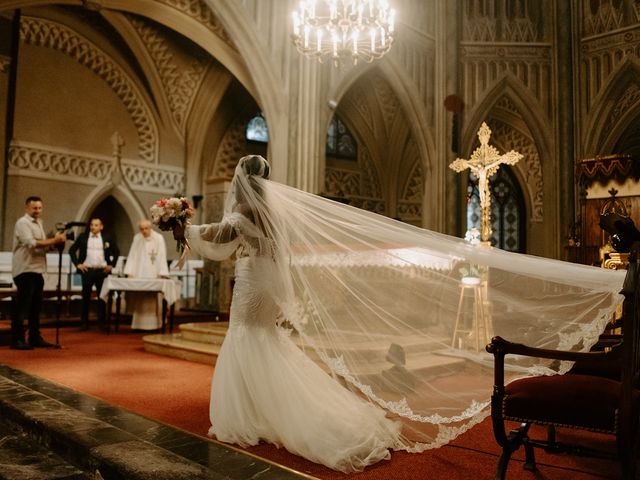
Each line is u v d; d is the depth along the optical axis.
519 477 2.69
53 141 11.60
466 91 14.24
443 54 14.03
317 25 7.70
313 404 3.10
